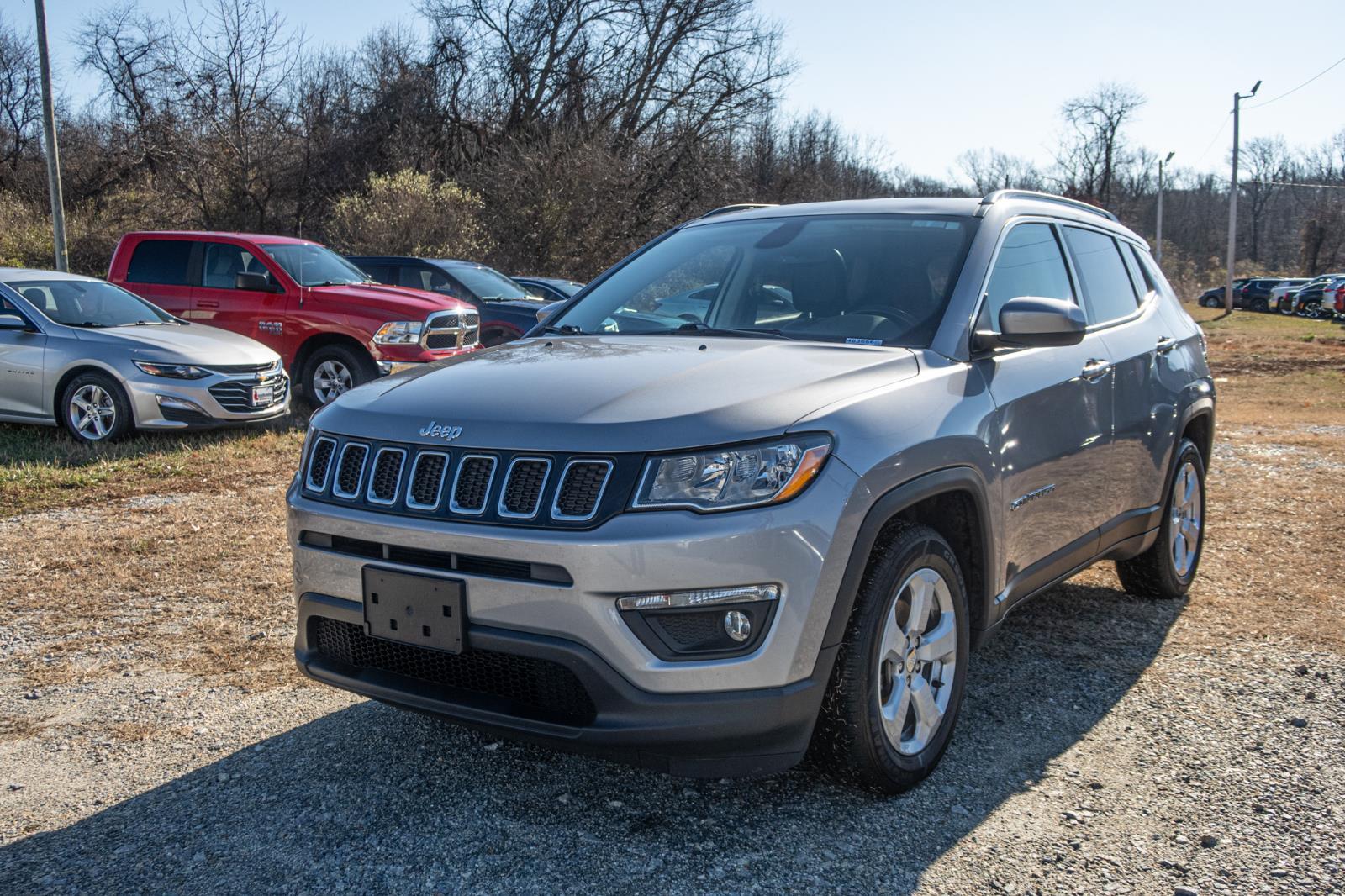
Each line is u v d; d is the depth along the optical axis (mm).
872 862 2676
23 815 2932
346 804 2984
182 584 5125
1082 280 4305
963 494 3189
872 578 2818
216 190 31469
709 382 2852
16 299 9055
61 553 5629
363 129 34156
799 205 4324
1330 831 2816
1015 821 2883
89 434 8773
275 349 10812
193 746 3379
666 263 4141
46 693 3832
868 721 2826
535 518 2602
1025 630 4535
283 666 4098
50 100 16422
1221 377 17562
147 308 9898
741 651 2584
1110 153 67500
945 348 3324
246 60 31703
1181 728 3500
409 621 2766
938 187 63625
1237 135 48656
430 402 2949
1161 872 2621
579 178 31219
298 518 3023
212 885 2578
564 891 2547
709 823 2873
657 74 36000
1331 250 80750
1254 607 4828
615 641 2537
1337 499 7094
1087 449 3916
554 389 2881
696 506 2547
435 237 26719
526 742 2703
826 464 2678
